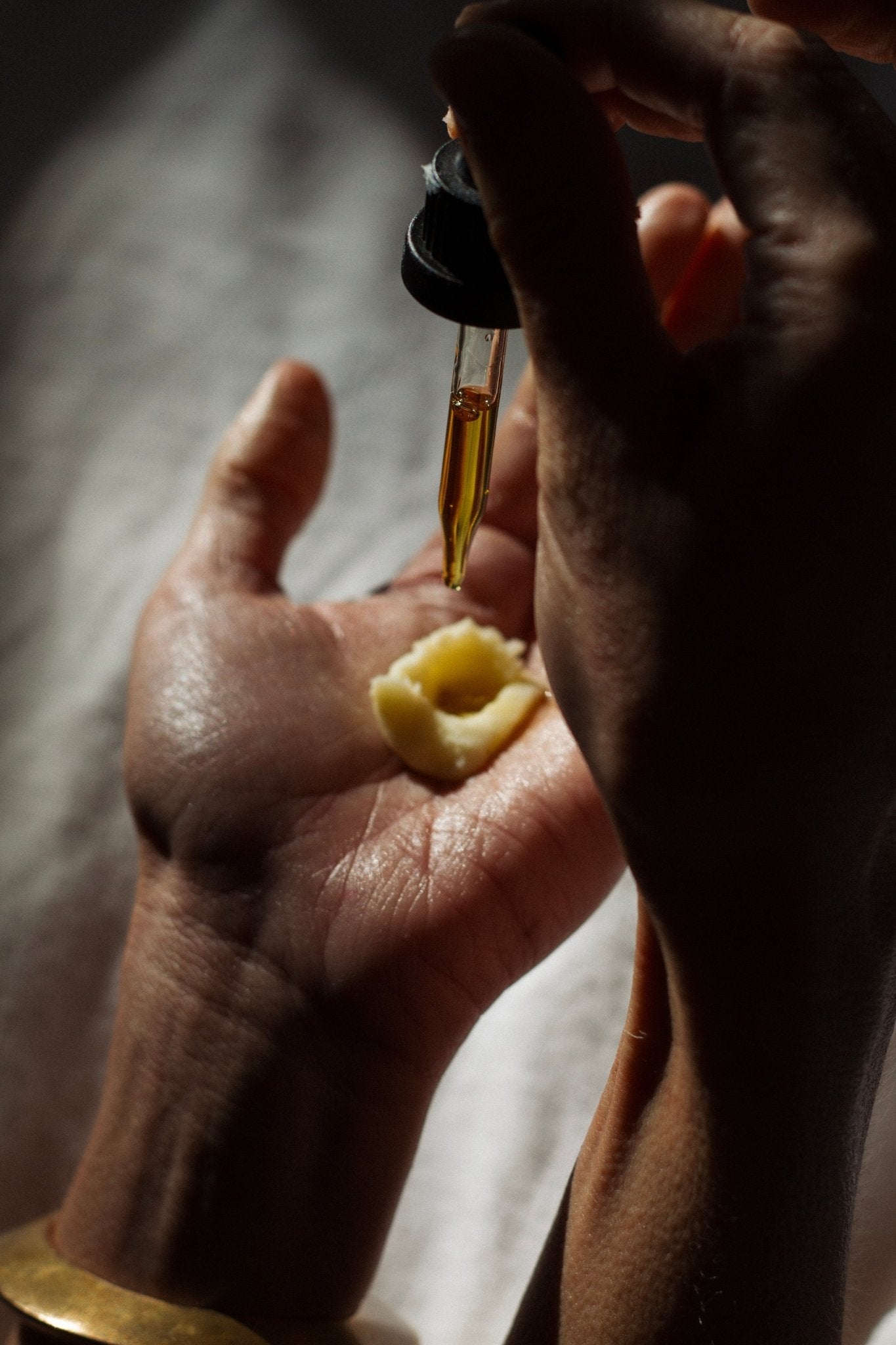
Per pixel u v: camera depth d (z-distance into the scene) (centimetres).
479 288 42
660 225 53
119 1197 49
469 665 51
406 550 62
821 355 39
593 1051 56
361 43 73
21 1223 57
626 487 40
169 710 50
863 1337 49
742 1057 42
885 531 39
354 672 51
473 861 48
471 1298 55
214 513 52
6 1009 58
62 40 72
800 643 40
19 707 61
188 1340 47
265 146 69
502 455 53
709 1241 42
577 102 40
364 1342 48
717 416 40
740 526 40
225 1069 48
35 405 64
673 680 40
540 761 49
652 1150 43
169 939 49
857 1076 42
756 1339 43
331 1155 48
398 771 49
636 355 40
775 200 40
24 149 70
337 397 64
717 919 41
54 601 62
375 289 65
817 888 41
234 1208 48
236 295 65
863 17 43
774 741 40
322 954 48
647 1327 43
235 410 64
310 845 49
